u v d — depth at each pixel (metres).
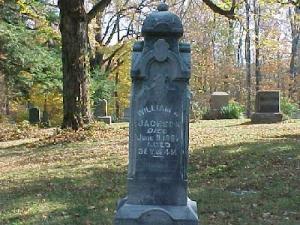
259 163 11.78
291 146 13.51
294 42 54.78
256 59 54.25
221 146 14.32
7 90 35.00
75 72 19.88
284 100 30.97
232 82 59.81
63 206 8.98
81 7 19.91
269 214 8.28
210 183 10.52
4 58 30.23
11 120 38.22
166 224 6.58
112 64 44.81
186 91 6.72
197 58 53.38
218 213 8.39
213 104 28.95
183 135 6.72
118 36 42.50
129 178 6.77
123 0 40.28
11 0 30.20
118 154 14.61
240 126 21.08
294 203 8.80
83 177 11.47
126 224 6.59
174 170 6.72
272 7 33.03
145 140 6.73
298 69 60.06
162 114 6.71
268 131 17.97
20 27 30.95
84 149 16.36
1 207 9.10
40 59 31.83
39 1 30.52
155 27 6.62
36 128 27.86
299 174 10.57
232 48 55.38
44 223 8.02
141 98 6.71
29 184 11.07
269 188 9.77
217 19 49.00
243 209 8.58
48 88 33.75
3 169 14.03
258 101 24.11
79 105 19.91
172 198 6.73
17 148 18.98
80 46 19.97
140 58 6.68
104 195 9.71
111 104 44.31
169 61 6.67
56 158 15.11
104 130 19.92
